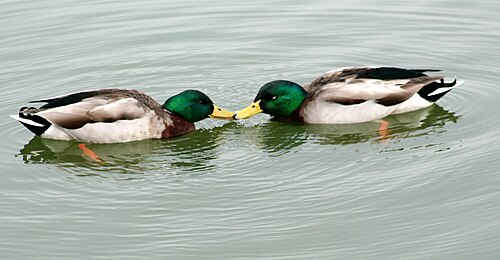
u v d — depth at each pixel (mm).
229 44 20281
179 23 21359
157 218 13398
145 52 19922
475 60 19125
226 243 12641
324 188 14141
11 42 20344
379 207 13484
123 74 18969
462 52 19500
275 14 21766
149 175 14906
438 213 13273
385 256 12219
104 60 19562
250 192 14102
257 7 22234
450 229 12852
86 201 14008
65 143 16266
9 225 13336
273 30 20906
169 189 14320
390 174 14508
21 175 15031
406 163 14875
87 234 13016
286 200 13797
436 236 12688
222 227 13070
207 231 12977
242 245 12578
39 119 15984
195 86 18469
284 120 17109
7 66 19234
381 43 20109
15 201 14086
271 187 14242
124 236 12930
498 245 12406
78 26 21156
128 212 13617
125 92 16484
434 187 14008
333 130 16578
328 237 12727
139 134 16156
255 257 12273
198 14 21859
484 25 20750
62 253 12547
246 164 15188
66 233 13062
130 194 14180
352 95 16547
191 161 15445
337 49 19922
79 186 14547
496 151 15117
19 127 16906
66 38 20562
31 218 13523
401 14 21562
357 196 13828
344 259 12156
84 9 22188
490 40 19984
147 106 16281
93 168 15273
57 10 22125
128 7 22328
